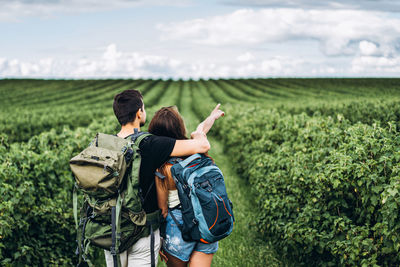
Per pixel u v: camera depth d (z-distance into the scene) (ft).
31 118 52.44
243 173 26.89
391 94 141.08
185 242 7.06
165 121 7.42
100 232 6.31
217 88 199.82
